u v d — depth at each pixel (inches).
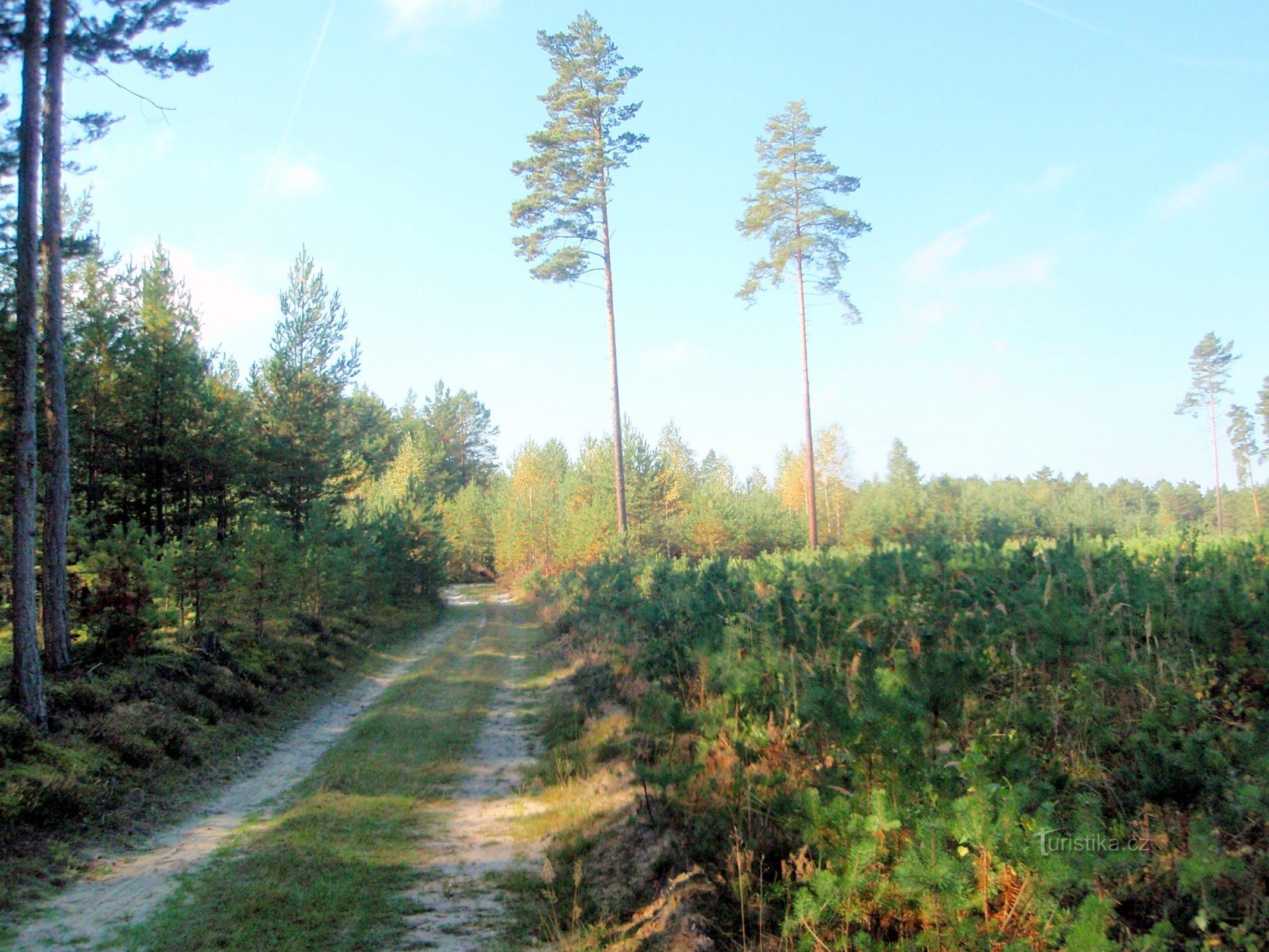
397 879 284.0
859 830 187.5
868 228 1254.9
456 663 797.9
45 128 454.0
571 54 1174.3
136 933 235.9
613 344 1177.4
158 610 542.9
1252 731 191.9
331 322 1077.8
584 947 221.1
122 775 369.1
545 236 1157.1
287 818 346.9
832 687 244.2
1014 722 234.1
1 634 613.3
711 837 243.4
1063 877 151.7
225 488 839.1
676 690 372.2
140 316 768.3
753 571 626.8
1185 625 271.1
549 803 367.2
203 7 495.8
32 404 397.7
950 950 160.2
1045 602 292.8
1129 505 2748.5
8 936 230.8
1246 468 2299.5
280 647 690.2
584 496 1814.7
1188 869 150.4
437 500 2497.5
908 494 1540.4
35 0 417.7
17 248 413.7
